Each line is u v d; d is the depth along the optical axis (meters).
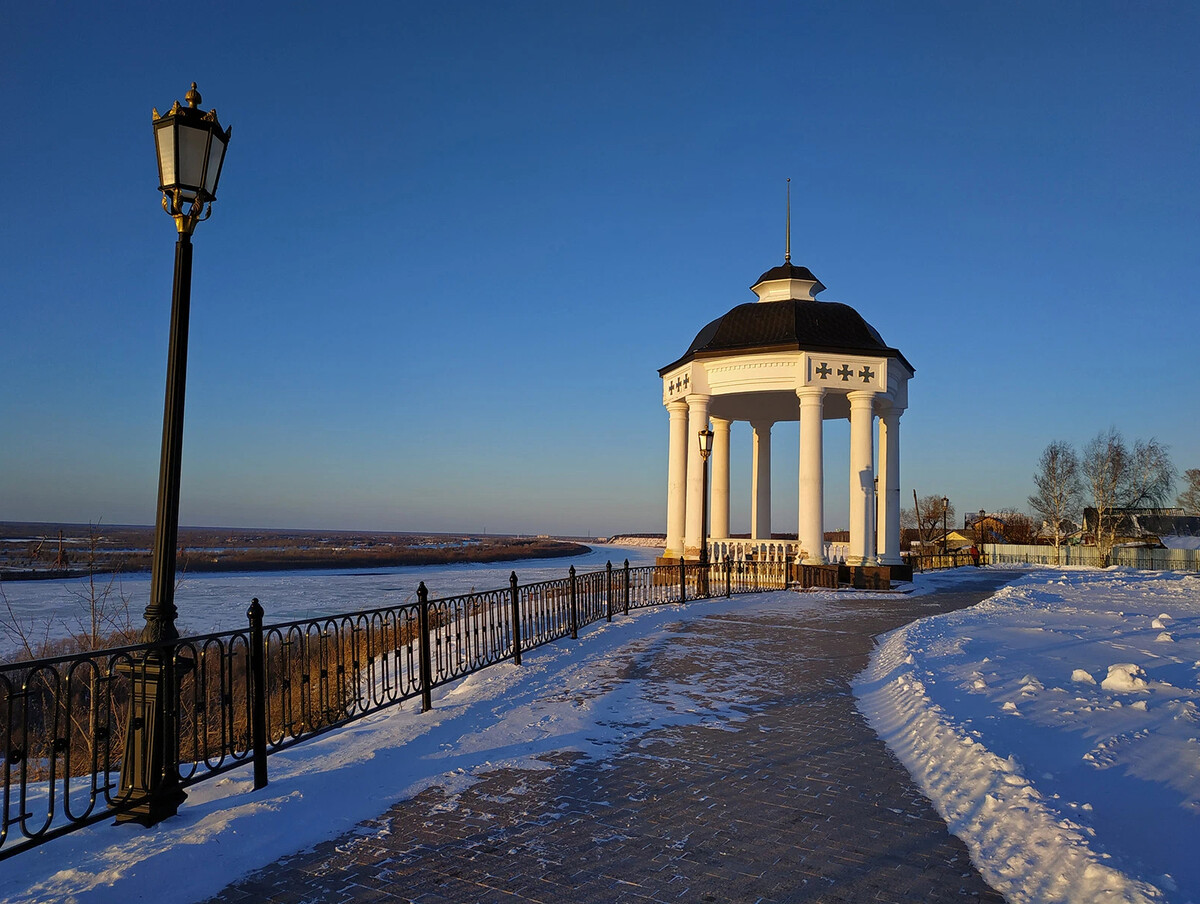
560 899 4.03
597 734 7.27
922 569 37.94
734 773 6.11
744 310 25.17
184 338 5.21
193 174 5.20
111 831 4.73
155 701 4.92
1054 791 5.18
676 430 26.16
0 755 9.47
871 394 23.89
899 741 6.99
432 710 7.89
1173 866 4.09
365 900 4.05
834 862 4.45
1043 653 11.16
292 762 6.16
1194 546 71.31
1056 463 63.47
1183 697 8.08
